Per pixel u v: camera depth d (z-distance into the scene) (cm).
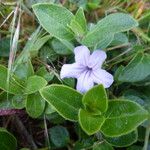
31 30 16
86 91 12
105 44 13
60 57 14
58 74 14
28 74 13
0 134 12
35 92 13
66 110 11
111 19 12
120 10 16
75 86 14
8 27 16
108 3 17
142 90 14
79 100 12
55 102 11
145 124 12
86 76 12
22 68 13
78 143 13
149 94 14
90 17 16
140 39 15
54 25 13
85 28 13
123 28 12
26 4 16
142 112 11
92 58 12
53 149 13
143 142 13
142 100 13
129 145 12
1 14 15
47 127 14
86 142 13
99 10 16
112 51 14
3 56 15
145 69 13
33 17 16
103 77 12
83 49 13
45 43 14
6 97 13
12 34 14
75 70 13
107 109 11
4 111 13
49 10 13
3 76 13
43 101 12
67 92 12
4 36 15
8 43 15
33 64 14
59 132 13
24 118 14
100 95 11
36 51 14
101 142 12
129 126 11
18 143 14
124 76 13
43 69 13
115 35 14
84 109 12
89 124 11
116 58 14
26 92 12
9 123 14
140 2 17
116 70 14
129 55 14
